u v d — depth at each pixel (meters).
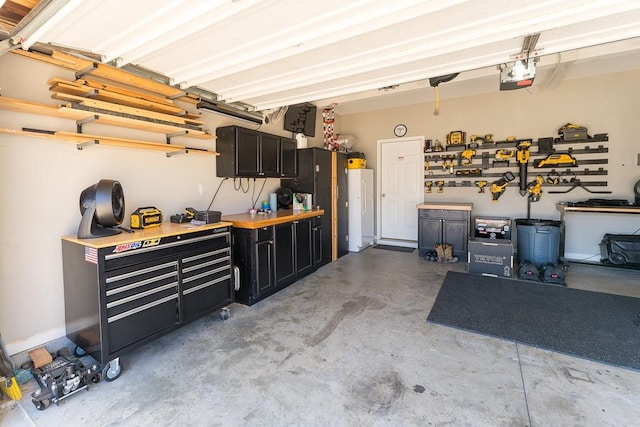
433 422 1.68
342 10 1.74
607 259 4.44
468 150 5.34
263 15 1.77
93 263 2.07
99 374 2.06
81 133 2.48
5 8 1.95
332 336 2.65
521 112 5.00
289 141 4.51
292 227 3.94
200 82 2.82
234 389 1.98
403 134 5.96
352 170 5.70
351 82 3.08
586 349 2.36
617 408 1.77
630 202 4.43
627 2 1.67
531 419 1.69
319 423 1.69
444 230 5.12
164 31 1.89
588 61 4.02
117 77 2.58
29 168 2.25
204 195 3.59
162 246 2.41
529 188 4.96
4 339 2.18
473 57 2.50
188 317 2.63
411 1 1.65
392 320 2.93
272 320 2.97
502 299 3.38
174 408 1.82
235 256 3.41
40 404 1.81
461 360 2.27
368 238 6.07
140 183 2.94
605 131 4.53
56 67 2.35
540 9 1.76
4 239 2.15
